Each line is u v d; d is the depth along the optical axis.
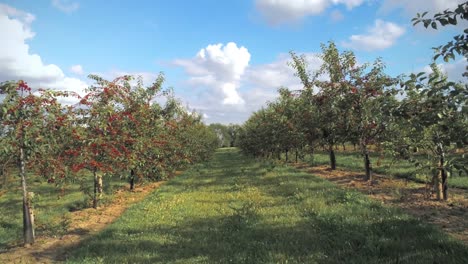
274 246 6.86
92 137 10.44
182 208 11.41
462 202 9.41
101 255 7.06
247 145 38.22
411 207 9.20
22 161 7.99
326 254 6.31
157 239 8.04
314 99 16.92
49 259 7.21
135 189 17.20
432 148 9.14
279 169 19.34
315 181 14.25
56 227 9.53
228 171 22.61
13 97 7.48
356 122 14.04
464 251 5.65
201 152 34.09
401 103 4.70
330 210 9.10
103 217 11.12
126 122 13.38
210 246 7.27
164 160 18.89
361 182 13.71
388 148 10.49
